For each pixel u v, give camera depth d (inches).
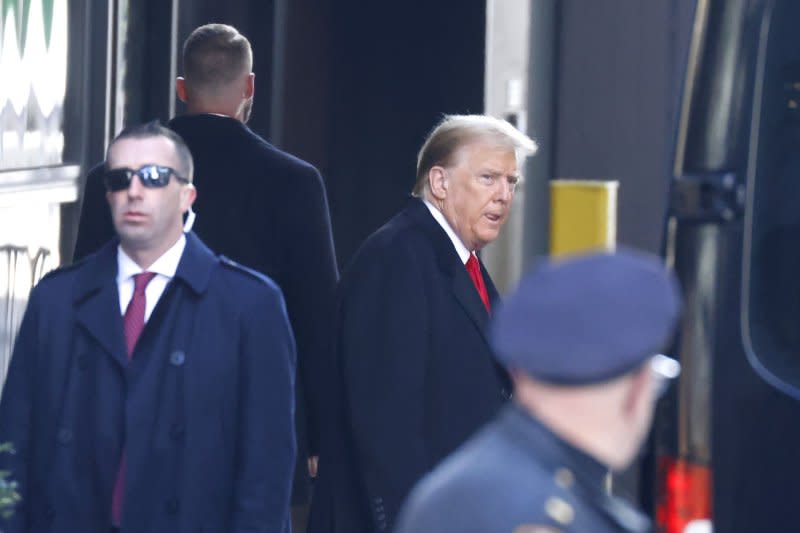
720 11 636.7
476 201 717.9
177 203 660.7
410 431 694.5
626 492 1007.0
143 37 1215.6
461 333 706.2
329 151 1416.1
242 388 658.8
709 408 625.0
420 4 1409.9
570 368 353.7
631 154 1360.7
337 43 1411.2
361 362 702.5
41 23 1117.7
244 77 851.4
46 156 1135.0
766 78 624.1
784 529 603.2
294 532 1071.0
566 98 1391.5
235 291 662.5
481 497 355.9
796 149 617.6
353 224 1429.6
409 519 366.3
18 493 649.6
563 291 359.3
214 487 652.1
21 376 661.3
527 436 360.2
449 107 1402.6
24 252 1106.7
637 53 1358.3
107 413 647.8
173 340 653.3
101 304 655.8
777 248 617.3
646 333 354.6
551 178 1391.5
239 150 835.4
